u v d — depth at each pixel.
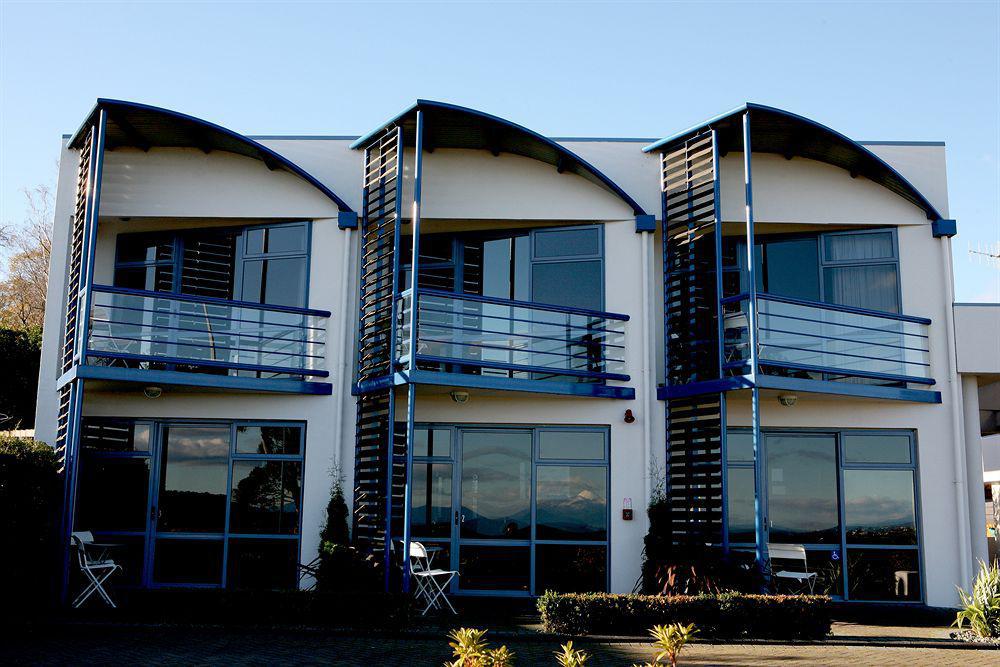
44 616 11.74
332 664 9.24
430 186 15.34
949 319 15.23
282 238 15.48
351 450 14.70
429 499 14.76
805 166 15.63
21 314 34.59
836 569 14.67
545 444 14.95
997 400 18.03
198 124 14.26
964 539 14.63
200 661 9.23
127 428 14.81
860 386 14.24
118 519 14.56
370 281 14.94
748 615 11.16
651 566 13.82
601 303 15.27
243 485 14.70
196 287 15.66
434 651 10.08
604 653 10.11
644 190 15.54
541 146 14.74
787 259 16.02
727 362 13.79
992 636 11.22
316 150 15.61
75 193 15.56
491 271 15.80
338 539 14.09
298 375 14.88
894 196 15.60
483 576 14.59
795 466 14.99
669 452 14.59
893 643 10.82
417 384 13.45
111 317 15.32
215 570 14.48
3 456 12.07
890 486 14.93
